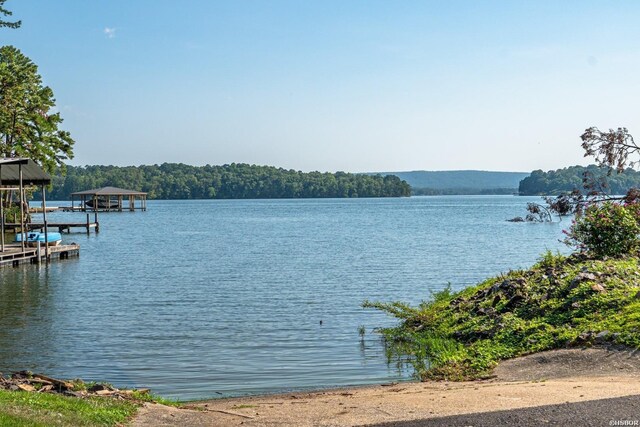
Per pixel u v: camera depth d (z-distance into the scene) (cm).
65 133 7456
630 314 1384
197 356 1634
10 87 6475
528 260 4188
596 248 1967
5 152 6856
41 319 2183
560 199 2344
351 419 941
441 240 6072
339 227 8681
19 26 4978
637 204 2073
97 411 960
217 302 2555
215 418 994
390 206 19175
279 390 1323
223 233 7581
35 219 10200
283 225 9375
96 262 4281
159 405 1084
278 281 3231
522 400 972
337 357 1605
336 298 2652
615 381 1085
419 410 965
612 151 2289
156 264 4138
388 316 2188
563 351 1325
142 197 15475
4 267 3969
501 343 1486
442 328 1758
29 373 1253
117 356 1639
